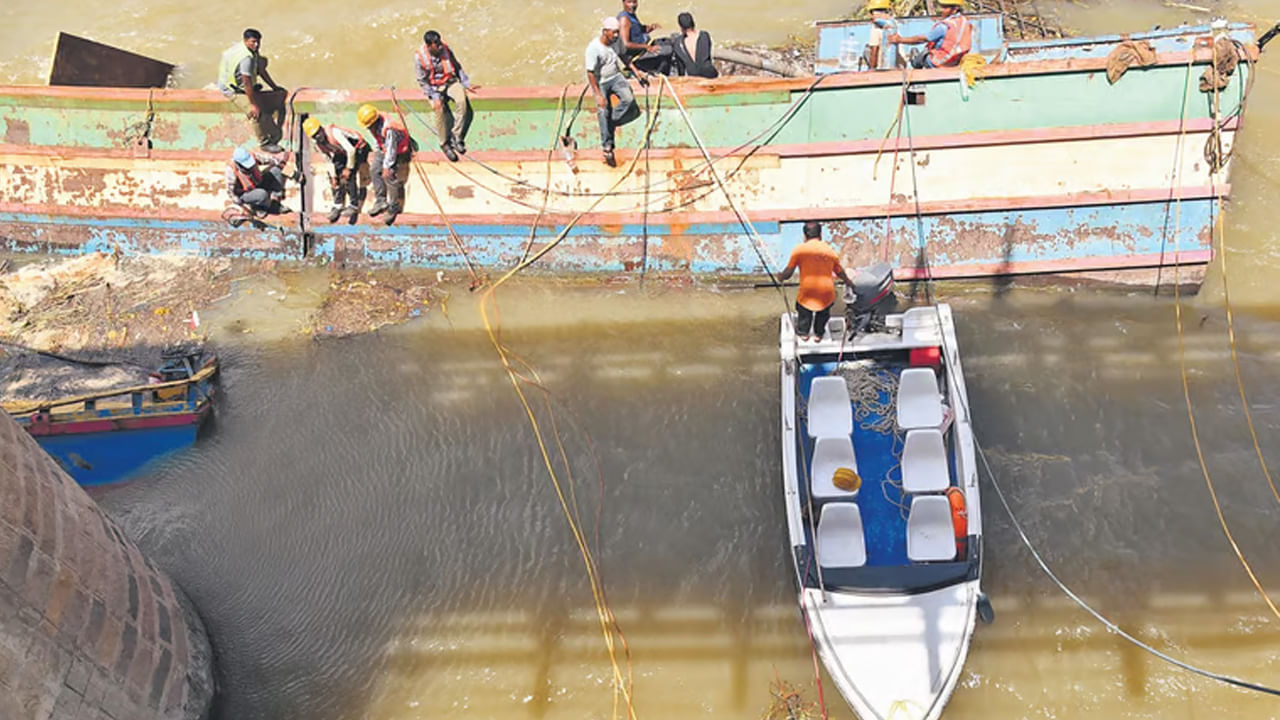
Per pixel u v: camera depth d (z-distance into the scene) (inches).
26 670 311.7
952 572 388.8
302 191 539.8
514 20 694.5
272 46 690.8
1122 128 480.1
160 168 547.2
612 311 521.0
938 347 445.7
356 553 444.5
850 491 414.9
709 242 518.0
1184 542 418.9
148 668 366.9
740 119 505.0
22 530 322.3
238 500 464.1
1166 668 386.0
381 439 479.2
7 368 506.6
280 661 417.1
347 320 523.8
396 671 410.9
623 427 474.6
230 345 516.4
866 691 366.6
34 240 565.3
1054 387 470.0
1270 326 481.4
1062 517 429.4
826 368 458.6
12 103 551.2
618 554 435.2
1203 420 453.7
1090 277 498.0
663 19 687.7
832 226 508.1
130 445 479.5
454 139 525.3
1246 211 522.9
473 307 527.2
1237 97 470.6
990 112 488.4
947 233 500.7
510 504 453.7
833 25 530.9
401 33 693.3
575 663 406.9
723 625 412.8
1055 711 380.5
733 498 448.5
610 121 507.5
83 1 736.3
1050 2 680.4
